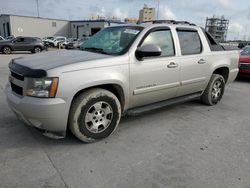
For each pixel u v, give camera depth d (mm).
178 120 4379
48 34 54000
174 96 4395
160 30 3959
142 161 2932
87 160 2914
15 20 49125
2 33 55188
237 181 2588
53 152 3072
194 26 4750
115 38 3900
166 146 3342
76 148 3195
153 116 4543
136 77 3561
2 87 6535
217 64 5027
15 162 2814
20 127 3770
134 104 3771
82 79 2990
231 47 5699
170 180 2576
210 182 2561
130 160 2945
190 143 3459
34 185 2426
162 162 2920
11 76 3258
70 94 2918
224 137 3701
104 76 3176
